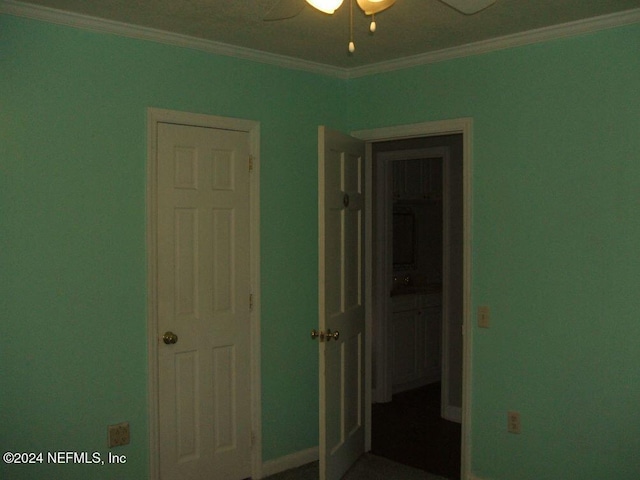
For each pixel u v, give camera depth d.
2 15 2.45
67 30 2.63
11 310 2.50
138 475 2.88
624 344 2.71
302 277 3.55
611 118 2.71
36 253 2.56
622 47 2.67
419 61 3.34
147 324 2.89
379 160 4.78
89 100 2.70
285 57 3.36
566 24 2.78
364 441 3.75
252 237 3.31
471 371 3.21
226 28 2.85
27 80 2.52
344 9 2.58
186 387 3.06
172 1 2.47
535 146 2.95
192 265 3.07
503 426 3.10
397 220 5.50
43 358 2.59
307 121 3.55
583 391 2.83
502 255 3.08
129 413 2.85
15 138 2.49
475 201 3.18
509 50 3.02
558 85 2.87
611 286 2.74
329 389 3.15
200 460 3.12
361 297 3.67
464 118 3.20
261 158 3.33
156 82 2.91
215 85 3.12
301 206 3.54
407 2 2.48
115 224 2.79
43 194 2.57
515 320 3.05
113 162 2.78
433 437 4.05
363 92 3.66
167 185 2.96
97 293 2.74
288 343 3.49
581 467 2.85
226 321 3.21
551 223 2.91
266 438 3.39
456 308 4.38
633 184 2.66
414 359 5.23
